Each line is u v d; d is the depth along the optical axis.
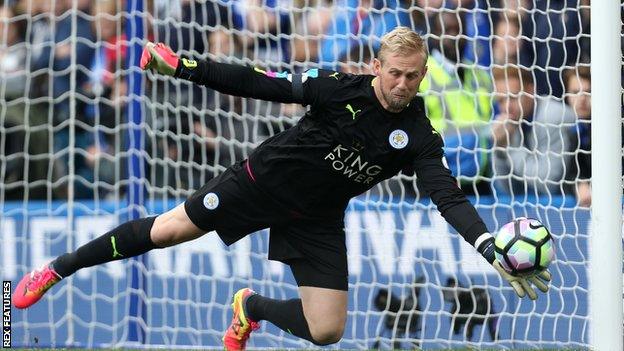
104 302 23.58
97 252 16.27
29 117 28.19
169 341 23.30
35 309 23.62
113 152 27.86
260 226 16.08
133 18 23.62
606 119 18.86
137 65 23.45
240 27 27.48
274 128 27.20
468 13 27.16
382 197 25.27
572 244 24.20
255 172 15.69
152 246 16.30
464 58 26.77
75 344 22.62
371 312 23.39
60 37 28.33
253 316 18.12
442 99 25.23
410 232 24.00
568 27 27.19
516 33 27.12
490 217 24.81
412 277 23.88
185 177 26.55
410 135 14.90
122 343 22.73
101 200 26.95
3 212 25.08
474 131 24.94
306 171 15.44
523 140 25.38
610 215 18.75
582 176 26.50
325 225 16.12
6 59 28.33
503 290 23.67
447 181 14.41
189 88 25.11
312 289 16.12
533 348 22.69
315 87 14.95
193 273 23.69
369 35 26.14
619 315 18.70
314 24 27.00
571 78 26.84
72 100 23.61
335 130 15.05
